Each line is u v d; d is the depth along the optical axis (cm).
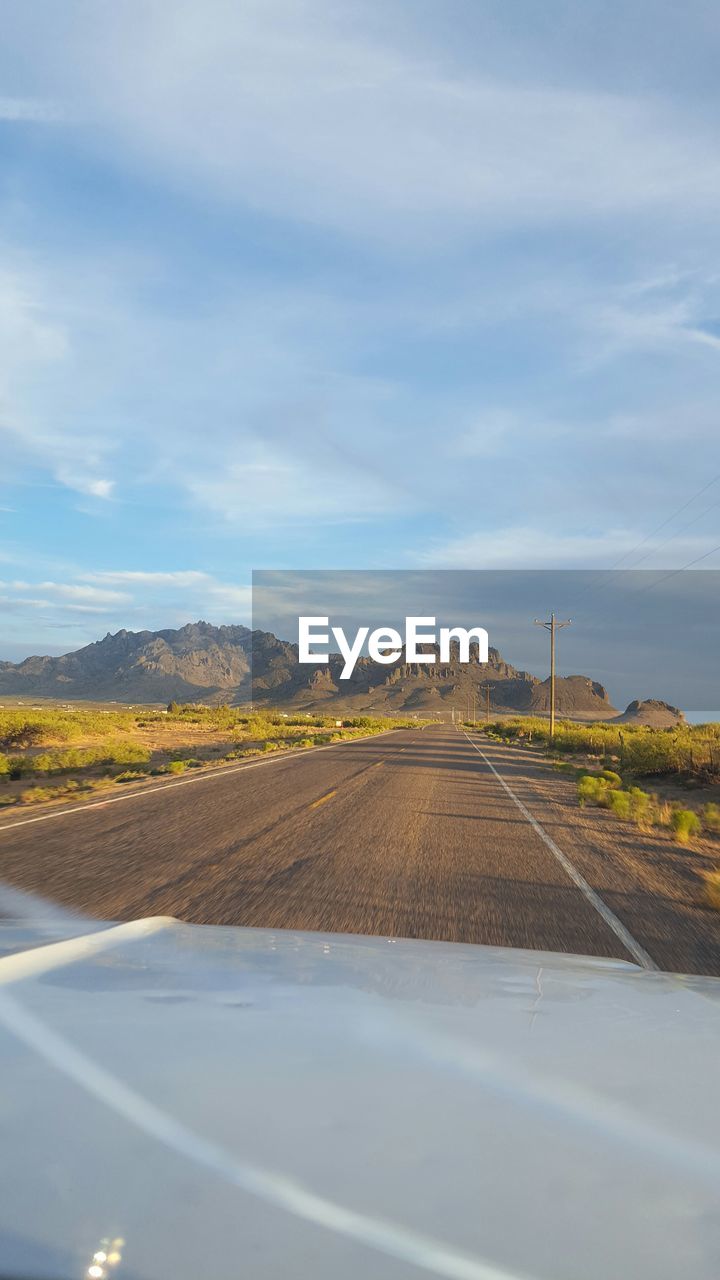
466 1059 144
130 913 765
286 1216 91
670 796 2586
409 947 291
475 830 1459
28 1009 162
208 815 1545
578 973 263
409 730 10425
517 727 9806
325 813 1606
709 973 636
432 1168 101
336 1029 157
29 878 934
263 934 282
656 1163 105
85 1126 109
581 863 1170
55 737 4512
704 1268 85
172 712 11812
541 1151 107
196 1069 131
